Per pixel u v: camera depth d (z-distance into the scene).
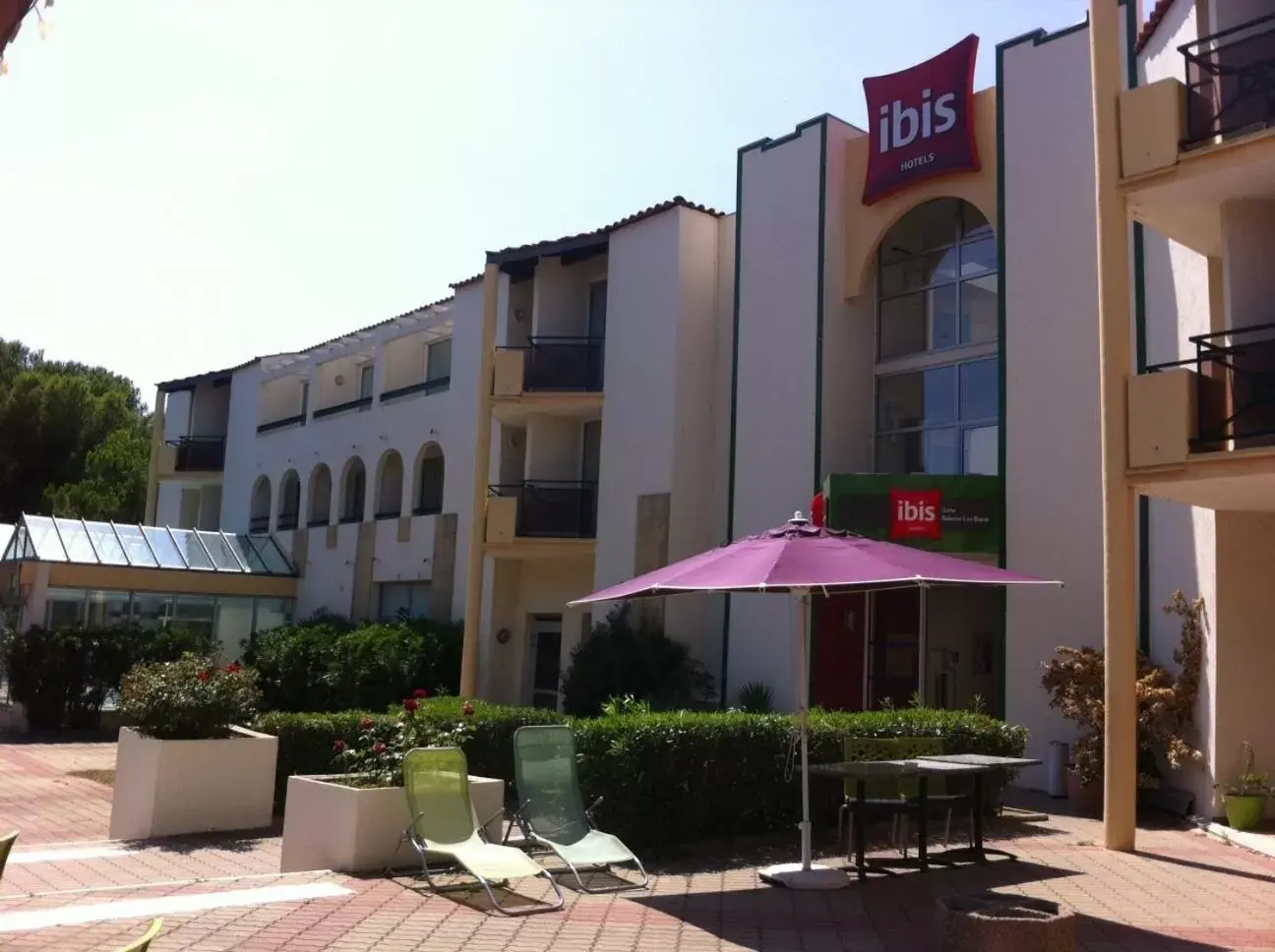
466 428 24.80
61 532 25.84
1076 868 9.66
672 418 19.64
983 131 16.81
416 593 25.97
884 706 14.55
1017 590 15.07
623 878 9.06
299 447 30.77
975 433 17.12
